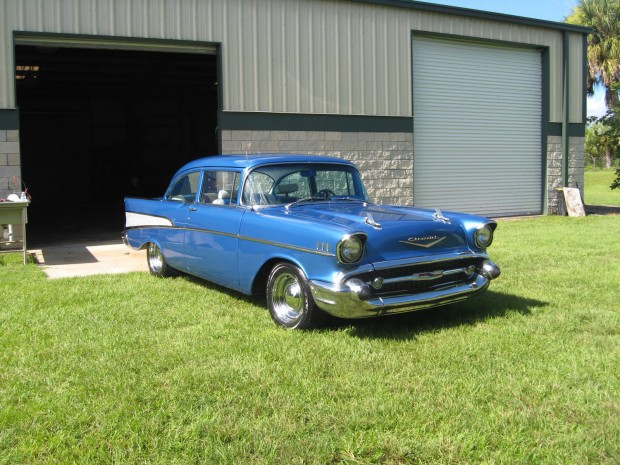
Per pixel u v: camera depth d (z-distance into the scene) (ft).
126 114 79.71
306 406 10.93
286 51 38.01
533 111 51.21
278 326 16.11
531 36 49.62
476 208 48.67
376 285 14.65
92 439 9.73
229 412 10.74
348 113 40.50
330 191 19.24
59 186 78.43
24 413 10.62
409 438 9.77
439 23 44.45
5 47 31.14
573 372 12.52
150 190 81.05
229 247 18.08
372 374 12.50
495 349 14.07
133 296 19.71
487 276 16.58
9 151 31.24
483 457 9.23
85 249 32.63
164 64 54.54
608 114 60.49
